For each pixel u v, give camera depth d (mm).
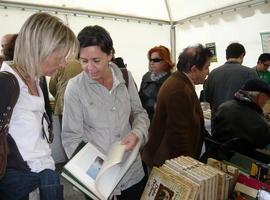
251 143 1428
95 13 3451
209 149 1508
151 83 2662
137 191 1353
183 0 3809
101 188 952
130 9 3707
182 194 906
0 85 724
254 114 1464
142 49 3969
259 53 3201
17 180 786
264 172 1101
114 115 1226
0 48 2646
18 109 784
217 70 2814
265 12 3049
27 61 793
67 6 3252
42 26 784
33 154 812
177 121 1458
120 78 1263
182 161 1083
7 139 767
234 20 3383
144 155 1661
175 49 4246
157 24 4059
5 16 2893
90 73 1117
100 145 1212
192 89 1541
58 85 2754
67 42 827
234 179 1062
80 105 1188
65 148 1196
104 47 1083
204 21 3748
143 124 1262
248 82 1531
